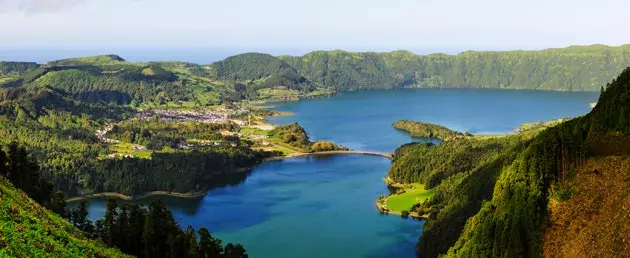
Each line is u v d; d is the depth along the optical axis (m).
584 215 128.88
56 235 102.56
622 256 113.00
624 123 143.62
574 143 142.00
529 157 145.00
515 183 143.00
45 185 162.88
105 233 146.25
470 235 148.25
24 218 101.06
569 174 139.62
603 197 128.88
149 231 140.25
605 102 157.62
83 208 154.88
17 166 151.88
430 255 178.25
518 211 133.50
